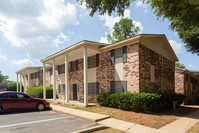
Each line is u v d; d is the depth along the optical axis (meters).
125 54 10.73
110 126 6.32
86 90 10.99
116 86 11.27
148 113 8.66
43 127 5.98
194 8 5.07
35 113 9.08
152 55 11.77
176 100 11.77
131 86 10.11
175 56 16.25
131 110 9.38
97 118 7.23
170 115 8.57
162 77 13.38
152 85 11.38
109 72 11.94
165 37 12.91
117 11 6.74
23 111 9.78
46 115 8.48
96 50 12.41
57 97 19.47
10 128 5.82
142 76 10.05
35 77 29.31
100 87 12.66
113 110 9.50
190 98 20.83
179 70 18.30
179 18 5.96
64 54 14.06
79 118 7.69
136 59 9.92
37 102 9.97
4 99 8.88
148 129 5.89
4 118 7.58
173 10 5.64
